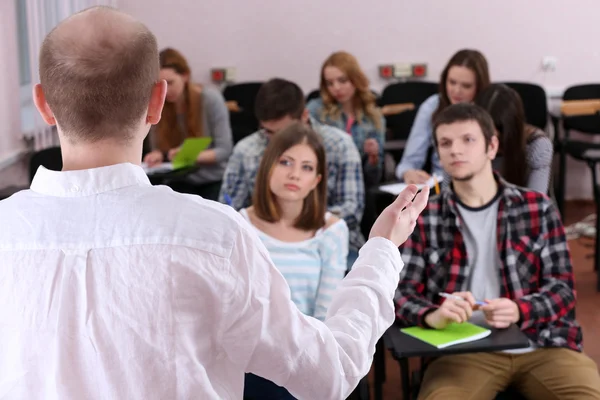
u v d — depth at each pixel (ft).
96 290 2.93
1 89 12.57
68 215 3.02
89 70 2.96
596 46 18.33
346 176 10.91
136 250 2.94
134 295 2.92
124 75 3.00
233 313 2.98
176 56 12.94
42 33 13.23
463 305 6.82
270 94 10.68
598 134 17.06
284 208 7.66
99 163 3.09
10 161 12.66
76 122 3.04
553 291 7.29
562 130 18.56
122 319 2.91
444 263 7.58
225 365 3.08
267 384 5.93
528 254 7.46
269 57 18.48
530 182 9.79
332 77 13.30
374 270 3.39
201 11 18.25
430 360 7.62
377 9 18.24
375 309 3.33
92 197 3.04
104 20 3.04
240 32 18.37
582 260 14.67
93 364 2.94
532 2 18.12
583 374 7.09
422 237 7.59
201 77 18.58
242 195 10.96
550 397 7.13
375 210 10.86
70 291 2.94
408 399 7.70
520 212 7.50
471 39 18.33
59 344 2.93
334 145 10.97
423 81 17.63
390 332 6.89
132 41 3.04
